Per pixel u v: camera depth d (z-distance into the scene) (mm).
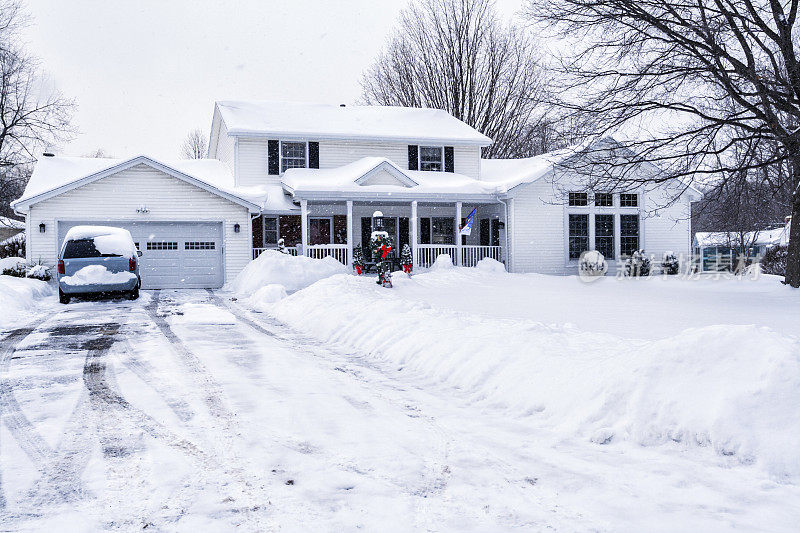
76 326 11719
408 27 42406
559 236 26281
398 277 19906
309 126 27328
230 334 10711
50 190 20922
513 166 30266
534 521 3463
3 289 14711
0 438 4949
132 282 16656
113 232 16875
